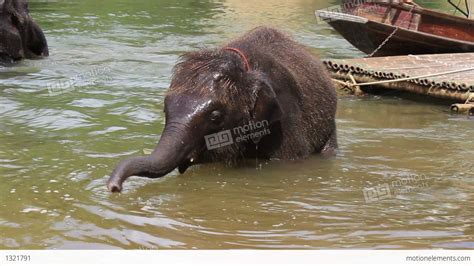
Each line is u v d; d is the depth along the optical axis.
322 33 23.11
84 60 16.56
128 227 6.83
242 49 8.57
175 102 7.89
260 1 32.19
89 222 6.92
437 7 31.97
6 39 15.91
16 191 7.70
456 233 6.90
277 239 6.66
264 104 8.16
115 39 20.06
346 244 6.57
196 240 6.58
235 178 8.40
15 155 9.02
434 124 11.82
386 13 18.53
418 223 7.16
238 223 7.03
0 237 6.55
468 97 13.14
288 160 8.98
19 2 16.44
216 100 7.86
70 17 24.33
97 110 11.66
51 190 7.75
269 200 7.71
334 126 9.80
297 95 8.95
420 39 16.62
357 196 7.96
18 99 12.31
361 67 14.24
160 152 7.52
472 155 9.86
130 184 8.01
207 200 7.64
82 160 8.85
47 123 10.73
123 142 9.75
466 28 18.31
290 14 28.42
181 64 8.20
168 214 7.19
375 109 12.92
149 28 22.64
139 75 14.93
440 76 14.03
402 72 14.09
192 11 27.77
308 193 8.00
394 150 10.01
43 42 16.95
